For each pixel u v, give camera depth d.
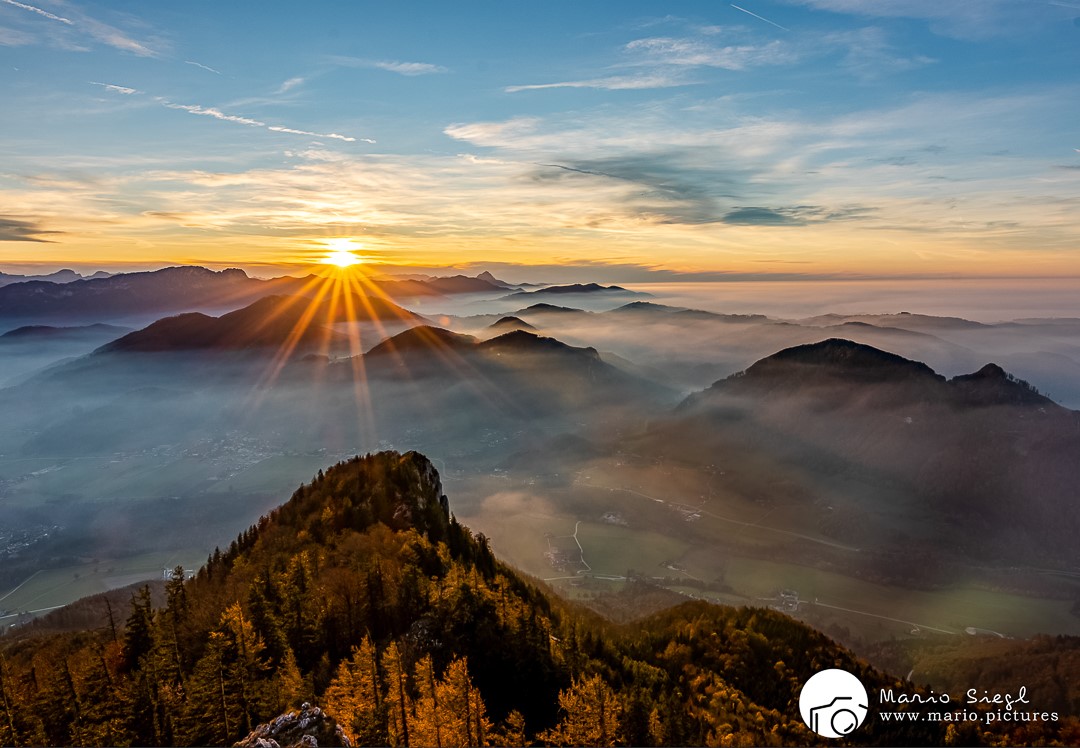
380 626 107.00
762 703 120.44
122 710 75.38
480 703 81.94
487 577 146.88
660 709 99.56
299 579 114.56
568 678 101.69
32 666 96.06
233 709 76.56
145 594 96.44
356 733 75.00
